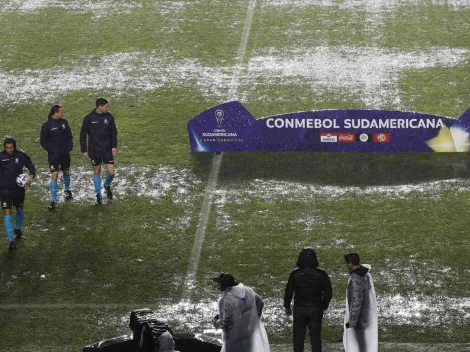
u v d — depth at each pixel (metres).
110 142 49.84
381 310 40.91
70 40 72.50
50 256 46.00
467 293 41.94
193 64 67.75
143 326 28.34
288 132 54.56
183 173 53.53
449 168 52.81
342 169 53.19
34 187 52.69
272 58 68.19
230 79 65.25
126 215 49.56
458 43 69.50
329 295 32.00
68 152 50.22
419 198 50.03
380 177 52.19
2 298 42.69
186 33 72.88
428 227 47.28
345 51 68.81
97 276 44.25
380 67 66.12
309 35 71.62
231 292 30.22
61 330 40.19
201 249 46.22
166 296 42.62
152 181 52.81
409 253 45.09
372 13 75.00
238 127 54.72
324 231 47.28
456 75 64.56
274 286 43.03
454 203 49.41
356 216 48.56
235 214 49.28
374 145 54.25
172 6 77.88
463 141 53.38
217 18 75.31
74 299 42.53
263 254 45.53
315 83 64.19
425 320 40.09
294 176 52.72
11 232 46.34
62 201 51.06
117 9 77.75
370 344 32.00
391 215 48.50
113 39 72.44
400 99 61.38
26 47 71.56
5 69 68.00
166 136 57.84
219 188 51.88
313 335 32.06
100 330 40.12
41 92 64.44
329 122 54.03
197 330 39.94
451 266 43.97
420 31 71.75
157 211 49.84
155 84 65.00
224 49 69.94
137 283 43.62
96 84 65.38
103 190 52.28
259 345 30.58
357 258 31.66
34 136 58.34
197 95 63.19
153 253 46.00
